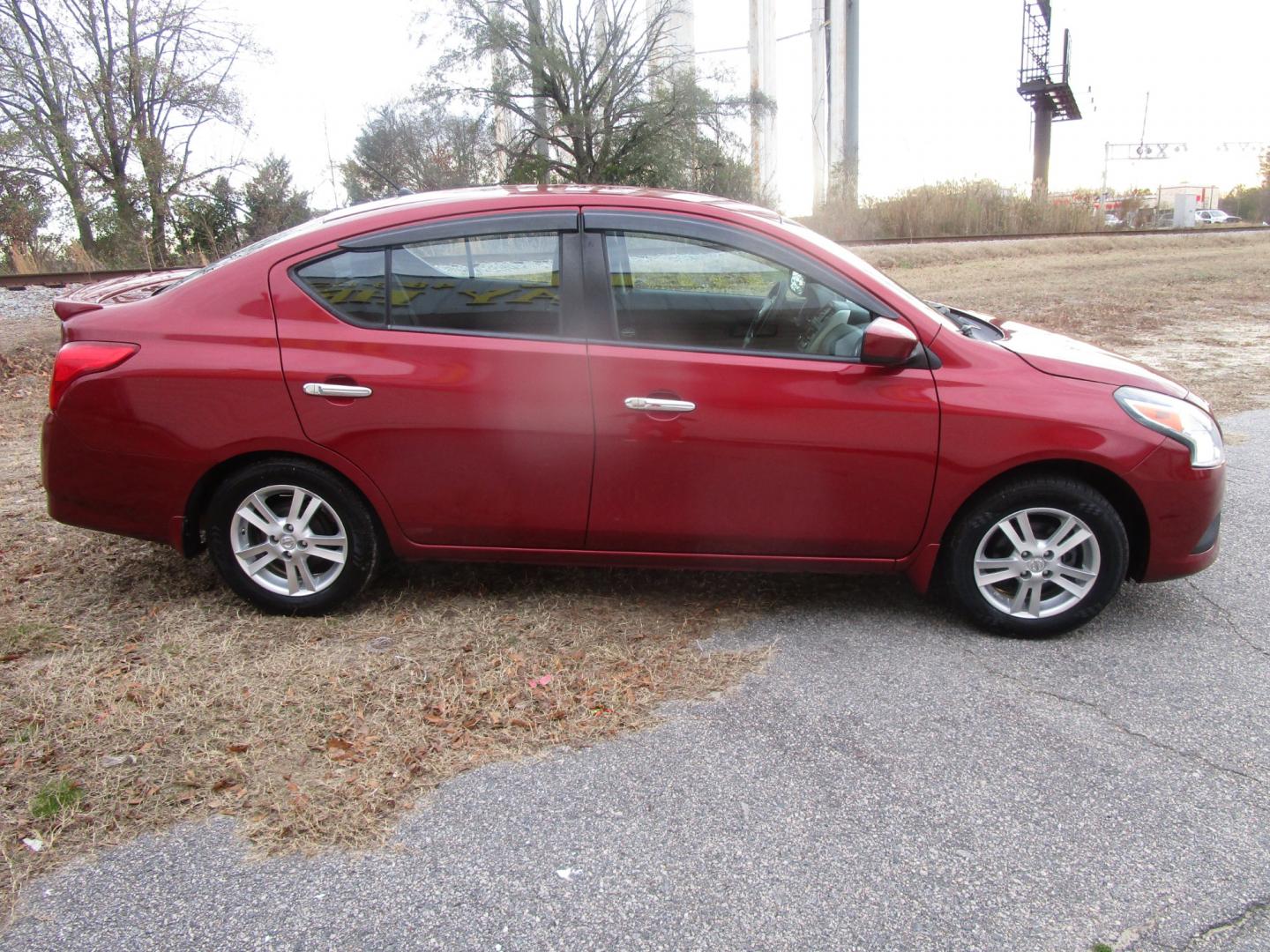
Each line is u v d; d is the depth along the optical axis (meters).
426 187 29.20
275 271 3.64
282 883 2.43
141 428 3.59
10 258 19.38
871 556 3.76
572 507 3.68
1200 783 2.86
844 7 40.88
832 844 2.59
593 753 2.99
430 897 2.39
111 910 2.34
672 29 29.28
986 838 2.61
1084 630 3.87
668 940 2.26
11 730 3.04
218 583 4.18
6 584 4.14
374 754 2.96
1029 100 43.72
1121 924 2.31
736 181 29.61
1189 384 8.46
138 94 24.06
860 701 3.30
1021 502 3.65
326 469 3.68
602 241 3.62
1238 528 5.02
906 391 3.58
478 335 3.60
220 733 3.04
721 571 4.40
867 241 24.94
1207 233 28.45
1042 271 18.45
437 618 3.87
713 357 3.59
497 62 27.42
